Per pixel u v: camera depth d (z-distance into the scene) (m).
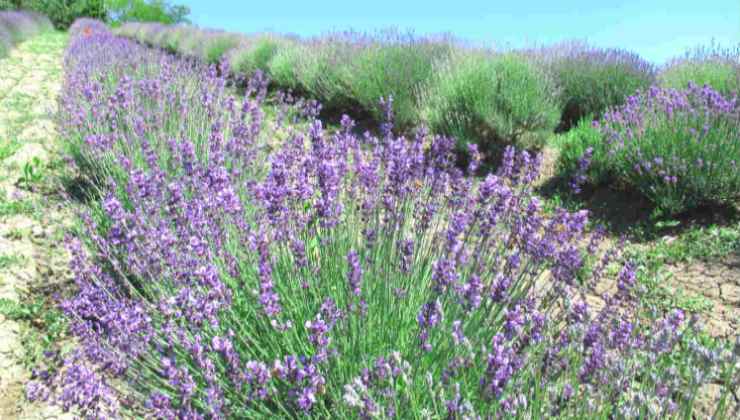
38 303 3.09
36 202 4.26
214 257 2.51
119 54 8.72
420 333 1.81
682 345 2.24
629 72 8.34
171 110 4.92
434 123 6.75
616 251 2.73
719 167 4.30
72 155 4.90
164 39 23.89
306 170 2.58
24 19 27.98
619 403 1.77
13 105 7.77
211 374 1.71
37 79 10.77
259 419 1.86
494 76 6.53
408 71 7.73
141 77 6.50
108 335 2.02
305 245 2.39
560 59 9.00
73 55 9.73
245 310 2.38
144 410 1.94
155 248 2.41
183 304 1.83
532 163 2.74
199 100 5.10
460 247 2.27
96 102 4.71
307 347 2.10
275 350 2.13
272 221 2.32
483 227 2.34
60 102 5.61
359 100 8.00
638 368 2.06
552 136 7.01
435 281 1.83
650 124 5.01
